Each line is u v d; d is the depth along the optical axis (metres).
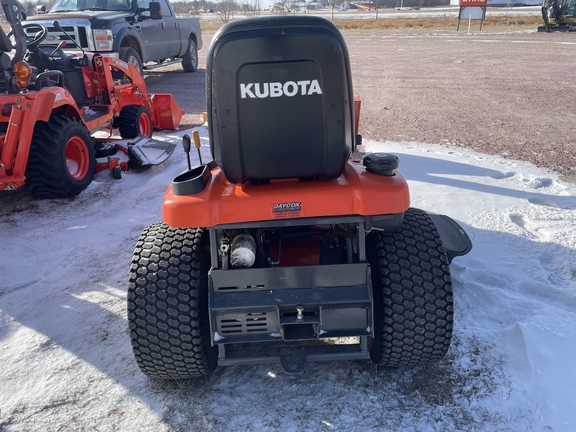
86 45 9.77
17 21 4.90
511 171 6.00
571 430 2.40
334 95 2.21
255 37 2.06
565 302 3.46
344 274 2.43
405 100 10.74
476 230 4.48
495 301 3.37
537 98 10.62
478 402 2.57
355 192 2.38
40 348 3.20
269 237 2.73
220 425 2.52
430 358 2.60
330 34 2.08
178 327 2.45
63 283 3.98
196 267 2.50
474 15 30.41
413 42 23.06
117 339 3.26
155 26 12.04
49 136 5.22
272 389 2.74
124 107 7.53
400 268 2.46
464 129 8.21
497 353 2.91
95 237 4.73
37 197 5.69
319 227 2.87
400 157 6.65
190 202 2.37
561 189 5.40
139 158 6.34
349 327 2.45
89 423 2.59
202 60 18.44
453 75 13.90
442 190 5.40
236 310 2.39
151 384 2.84
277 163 2.39
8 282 4.02
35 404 2.73
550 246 4.14
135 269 2.51
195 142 2.79
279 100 2.21
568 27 26.78
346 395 2.66
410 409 2.56
